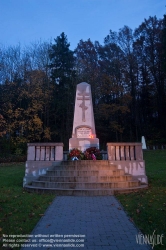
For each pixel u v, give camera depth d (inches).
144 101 1711.4
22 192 416.5
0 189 441.4
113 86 1425.9
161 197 354.6
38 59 1357.0
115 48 1651.1
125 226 237.6
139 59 1715.1
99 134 1485.0
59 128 1416.1
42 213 282.5
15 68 1277.1
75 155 530.9
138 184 448.8
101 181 436.1
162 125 1566.2
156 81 1647.4
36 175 493.4
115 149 504.7
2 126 1131.9
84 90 660.7
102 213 283.7
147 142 1424.7
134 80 1710.1
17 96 1226.0
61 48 1455.5
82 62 1491.1
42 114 1353.3
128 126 1626.5
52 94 1355.8
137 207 303.1
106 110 1366.9
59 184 422.3
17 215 274.1
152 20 1710.1
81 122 638.5
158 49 1625.2
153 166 732.0
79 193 394.3
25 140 1160.8
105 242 198.5
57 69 1428.4
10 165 897.5
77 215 275.9
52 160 506.3
